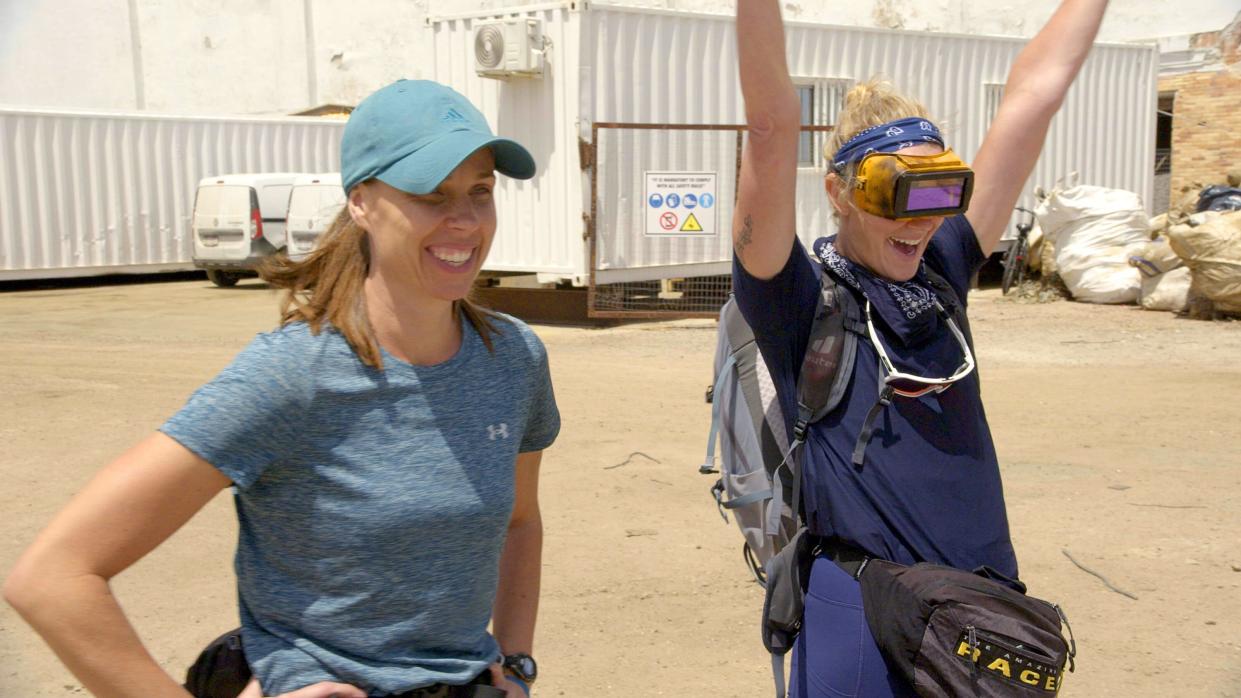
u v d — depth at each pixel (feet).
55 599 4.72
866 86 7.43
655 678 12.22
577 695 11.81
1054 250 44.88
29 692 11.81
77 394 26.76
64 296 52.90
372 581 5.32
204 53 97.35
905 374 6.73
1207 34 63.77
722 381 7.97
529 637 6.49
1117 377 28.43
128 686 4.85
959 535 6.84
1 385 27.91
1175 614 13.65
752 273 6.98
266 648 5.41
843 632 6.72
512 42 36.76
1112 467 19.93
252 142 62.59
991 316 40.37
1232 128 63.31
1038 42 8.39
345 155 5.38
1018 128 8.10
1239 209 39.34
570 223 37.99
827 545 7.01
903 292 7.03
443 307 5.49
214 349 34.73
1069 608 13.88
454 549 5.49
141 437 22.47
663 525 17.12
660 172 38.73
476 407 5.59
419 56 89.76
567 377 28.86
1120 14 67.15
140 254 58.65
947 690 6.16
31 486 19.03
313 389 5.17
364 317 5.32
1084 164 52.31
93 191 56.70
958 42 47.09
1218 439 21.83
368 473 5.27
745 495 7.80
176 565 15.58
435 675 5.49
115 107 100.12
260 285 58.65
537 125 38.14
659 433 22.71
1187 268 39.75
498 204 39.58
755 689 11.96
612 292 40.27
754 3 6.59
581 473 19.85
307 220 52.75
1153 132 55.26
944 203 6.84
